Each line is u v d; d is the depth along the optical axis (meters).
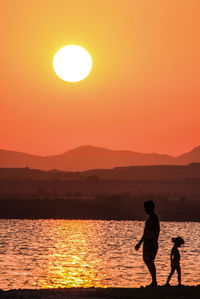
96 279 163.25
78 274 179.75
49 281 153.25
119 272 189.25
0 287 134.38
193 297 59.84
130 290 65.81
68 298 60.66
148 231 66.62
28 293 64.69
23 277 163.88
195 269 196.38
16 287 135.25
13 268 197.75
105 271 193.38
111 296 61.50
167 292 62.78
